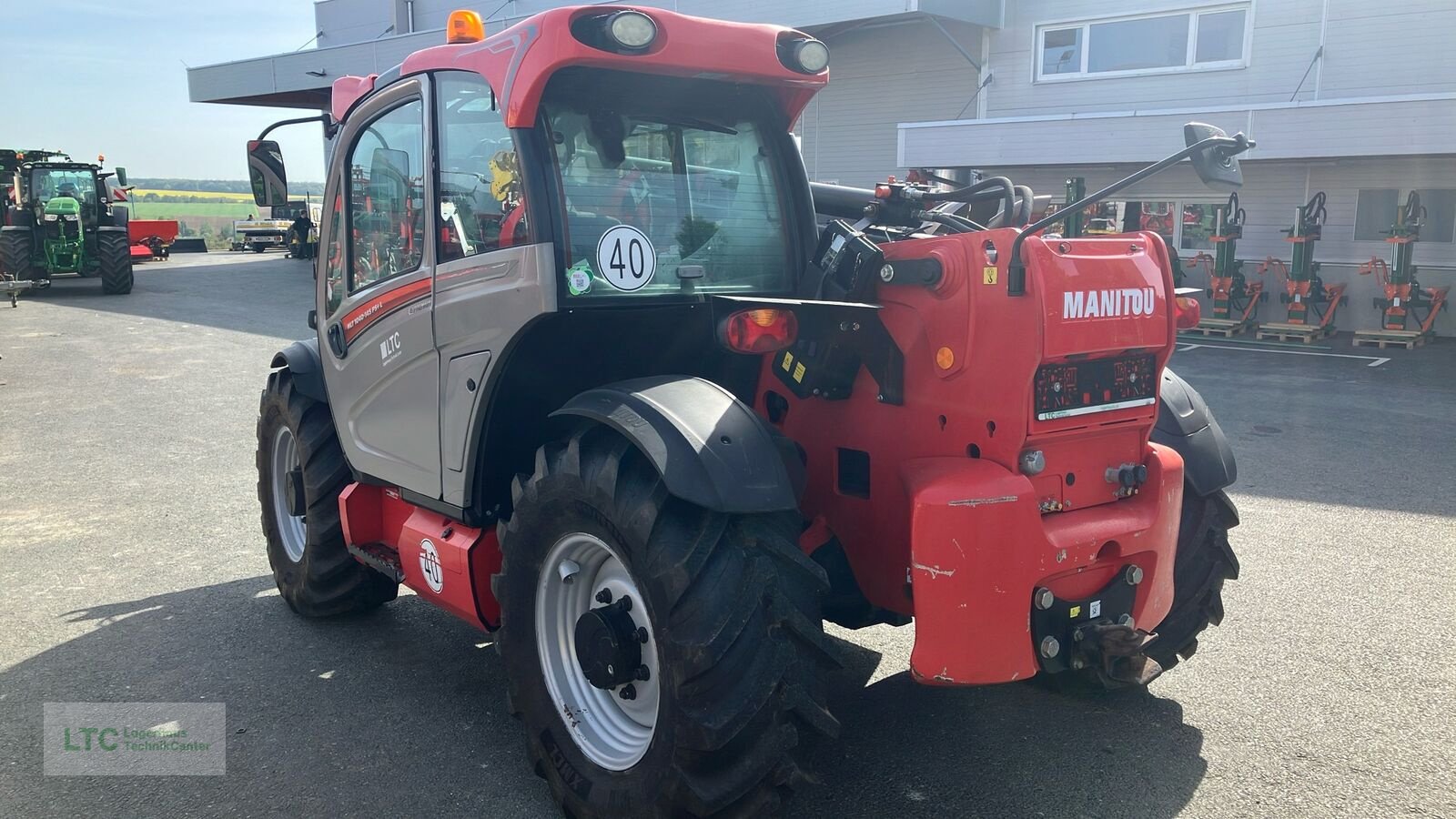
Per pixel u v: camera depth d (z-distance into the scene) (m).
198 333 14.91
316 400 4.52
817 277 3.23
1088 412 2.84
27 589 5.01
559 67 2.81
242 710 3.74
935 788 3.14
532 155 2.87
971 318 2.77
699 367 3.46
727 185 3.31
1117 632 2.87
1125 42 16.53
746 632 2.54
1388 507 6.05
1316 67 14.87
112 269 20.41
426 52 3.38
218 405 9.73
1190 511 3.55
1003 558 2.69
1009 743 3.41
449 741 3.51
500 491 3.38
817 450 3.24
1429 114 12.29
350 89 3.95
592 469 2.74
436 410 3.44
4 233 20.09
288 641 4.38
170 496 6.66
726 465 2.57
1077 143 14.98
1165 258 3.00
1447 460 7.18
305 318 16.70
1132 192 16.31
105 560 5.44
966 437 2.84
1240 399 9.56
